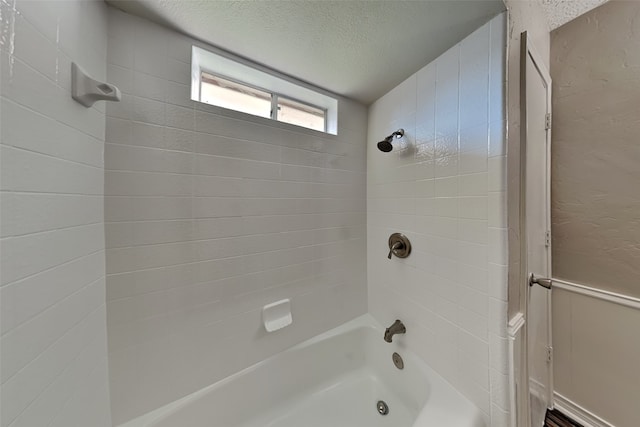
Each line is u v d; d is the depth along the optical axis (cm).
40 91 51
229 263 106
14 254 45
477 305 88
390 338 124
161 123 90
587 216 114
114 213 81
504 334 79
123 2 79
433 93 105
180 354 95
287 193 123
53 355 56
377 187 144
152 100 88
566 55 118
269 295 118
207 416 99
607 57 106
